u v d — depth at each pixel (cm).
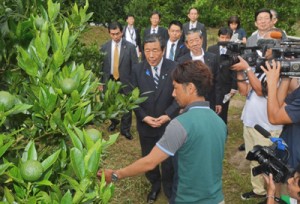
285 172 298
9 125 190
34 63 180
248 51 415
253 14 959
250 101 470
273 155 303
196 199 292
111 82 238
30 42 200
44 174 159
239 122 766
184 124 283
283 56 351
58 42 191
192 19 895
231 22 806
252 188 547
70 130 164
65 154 182
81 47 330
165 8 1255
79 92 188
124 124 696
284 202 296
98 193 164
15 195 162
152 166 292
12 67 208
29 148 169
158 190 519
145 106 463
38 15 222
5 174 167
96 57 434
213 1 1252
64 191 179
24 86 187
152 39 445
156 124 457
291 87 394
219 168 298
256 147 317
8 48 206
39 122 182
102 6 1559
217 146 291
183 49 714
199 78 289
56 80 183
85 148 166
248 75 420
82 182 157
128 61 677
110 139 184
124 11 1466
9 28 205
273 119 345
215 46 625
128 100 238
